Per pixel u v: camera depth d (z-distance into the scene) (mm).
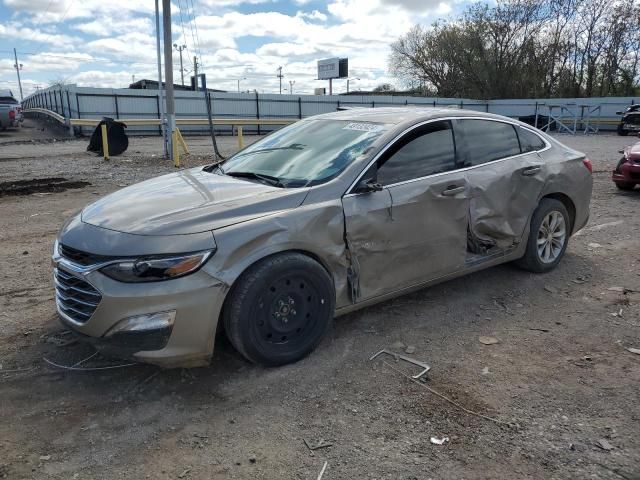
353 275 3674
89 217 3471
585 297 4707
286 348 3430
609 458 2639
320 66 57875
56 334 3912
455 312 4375
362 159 3775
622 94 46875
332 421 2936
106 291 2938
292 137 4516
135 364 3494
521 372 3457
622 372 3453
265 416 2977
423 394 3197
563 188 5152
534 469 2566
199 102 34094
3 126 28578
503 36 48719
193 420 2939
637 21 44469
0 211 8203
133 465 2590
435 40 53969
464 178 4273
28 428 2854
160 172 12742
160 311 2943
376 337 3920
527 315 4340
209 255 3037
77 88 30094
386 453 2678
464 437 2803
